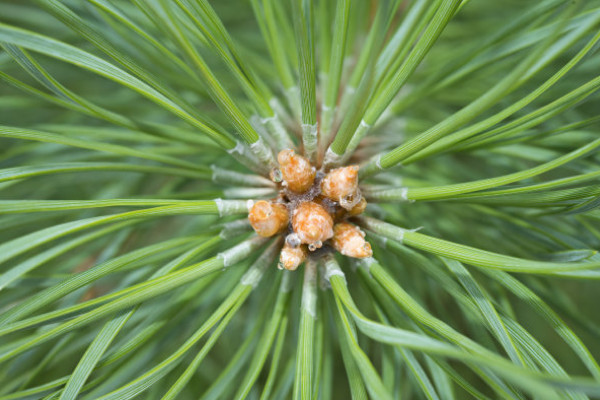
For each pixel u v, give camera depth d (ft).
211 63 0.69
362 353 0.53
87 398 0.59
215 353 0.79
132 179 0.69
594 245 0.62
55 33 0.67
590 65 0.65
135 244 0.71
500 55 0.61
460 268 0.58
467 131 0.57
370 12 0.70
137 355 0.62
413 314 0.56
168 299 0.63
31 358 0.64
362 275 0.62
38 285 0.60
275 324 0.60
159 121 0.72
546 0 0.59
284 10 0.69
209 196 0.62
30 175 0.56
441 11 0.55
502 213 0.62
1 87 0.70
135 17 0.65
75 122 0.69
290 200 0.60
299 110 0.65
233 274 0.67
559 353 0.81
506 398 0.54
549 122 0.66
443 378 0.61
